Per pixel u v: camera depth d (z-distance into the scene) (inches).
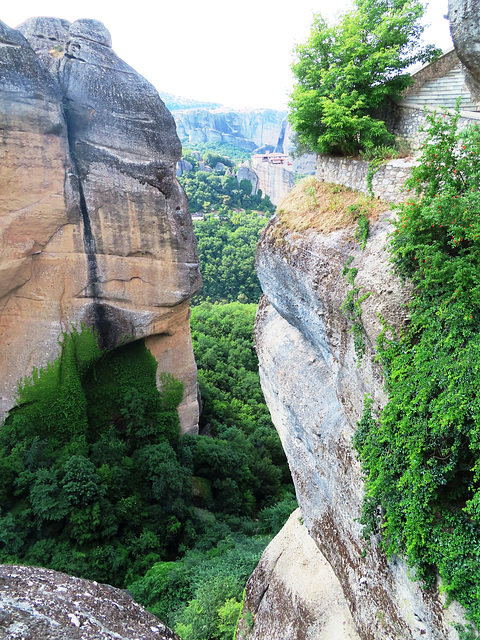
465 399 194.9
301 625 354.6
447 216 215.9
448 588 195.6
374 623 272.5
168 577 528.7
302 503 398.3
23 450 636.7
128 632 165.9
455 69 391.5
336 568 333.4
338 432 317.1
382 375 253.3
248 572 525.3
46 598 161.0
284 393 398.9
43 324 689.0
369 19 352.8
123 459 706.8
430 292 226.5
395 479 234.2
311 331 364.5
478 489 191.2
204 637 437.1
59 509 583.5
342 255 306.8
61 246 679.7
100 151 677.9
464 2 280.4
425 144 236.1
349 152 369.1
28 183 629.0
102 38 681.0
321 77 369.7
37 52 665.6
